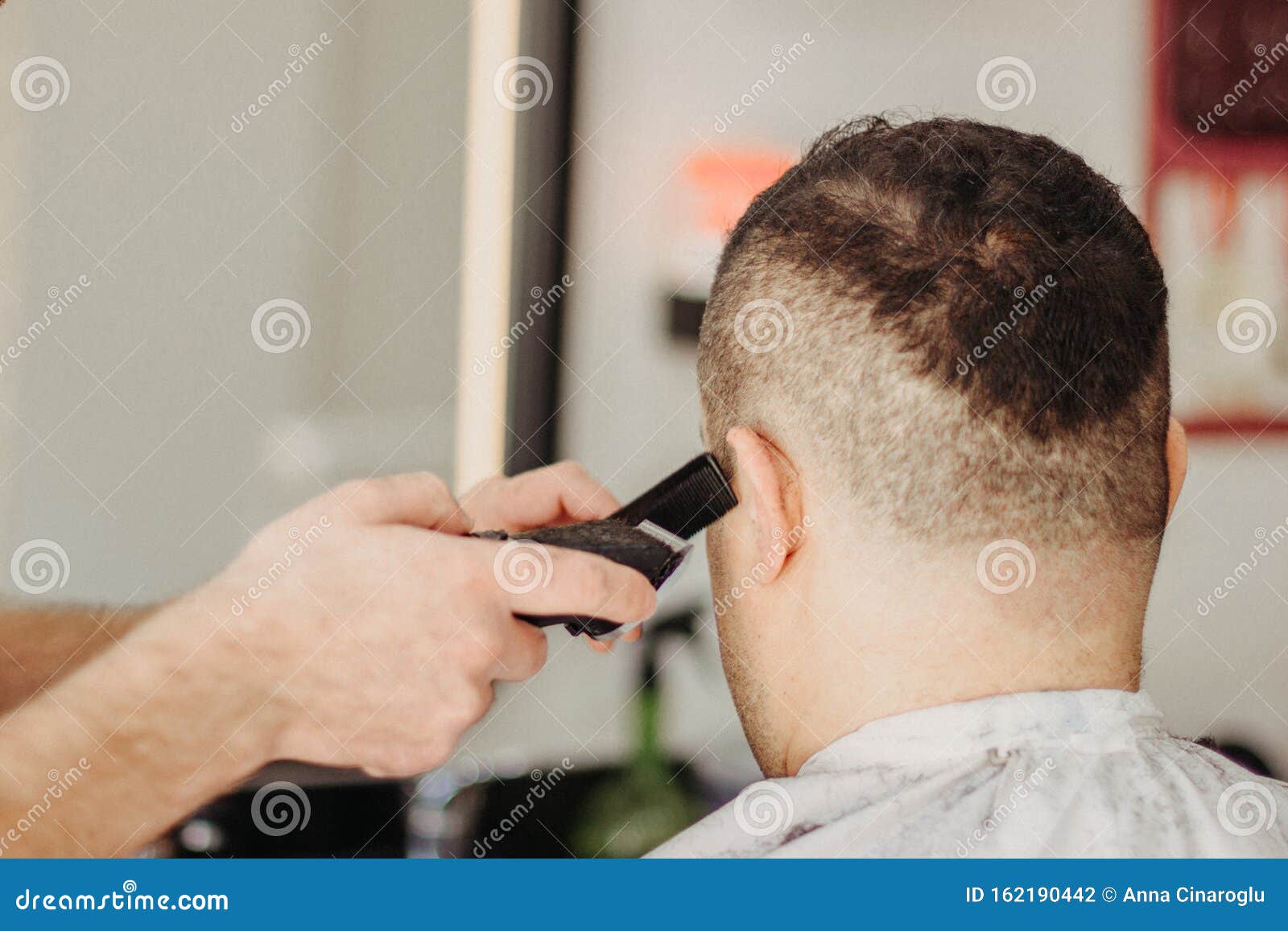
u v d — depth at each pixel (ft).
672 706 4.25
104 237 3.89
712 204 4.25
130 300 3.91
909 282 1.89
